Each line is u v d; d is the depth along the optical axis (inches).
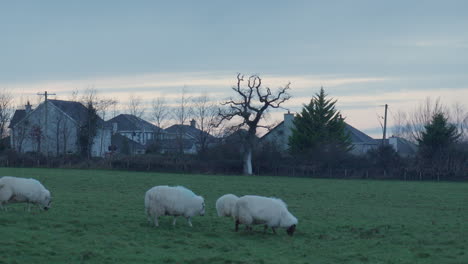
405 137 4131.4
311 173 2908.5
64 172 2549.2
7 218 822.5
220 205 850.8
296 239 807.7
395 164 2842.0
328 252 716.0
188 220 872.3
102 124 3750.0
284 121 3757.4
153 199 840.9
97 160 3161.9
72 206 1090.7
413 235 867.4
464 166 2765.7
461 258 683.4
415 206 1376.7
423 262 658.2
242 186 1963.6
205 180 2282.2
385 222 1032.8
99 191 1553.9
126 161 3029.0
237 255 667.4
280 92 2974.9
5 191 882.8
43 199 920.3
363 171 2827.3
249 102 2967.5
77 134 3639.3
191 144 4483.3
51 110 3932.1
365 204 1400.1
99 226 831.1
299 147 3169.3
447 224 1017.5
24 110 4264.3
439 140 2886.3
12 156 3075.8
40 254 603.8
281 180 2448.3
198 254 667.4
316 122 3184.1
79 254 618.2
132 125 4854.8
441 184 2347.4
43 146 3937.0
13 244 634.8
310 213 1151.0
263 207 815.7
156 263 605.6
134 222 887.1
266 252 698.8
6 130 4163.4
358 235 861.8
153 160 3021.7
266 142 3149.6
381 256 693.9
